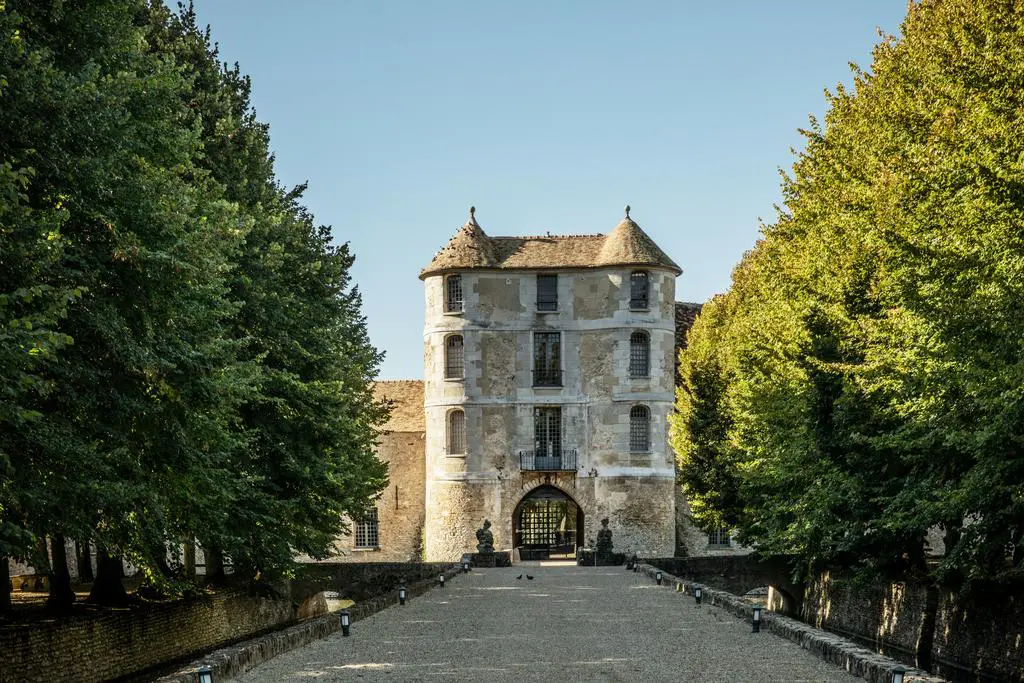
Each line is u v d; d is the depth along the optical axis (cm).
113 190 1934
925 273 1981
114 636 2520
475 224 6366
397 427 6562
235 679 1700
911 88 2700
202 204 2431
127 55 2169
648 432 6066
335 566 5184
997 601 2580
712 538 6325
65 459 1802
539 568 5309
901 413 2206
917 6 2916
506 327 6188
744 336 3866
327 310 3612
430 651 2069
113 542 2128
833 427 2827
